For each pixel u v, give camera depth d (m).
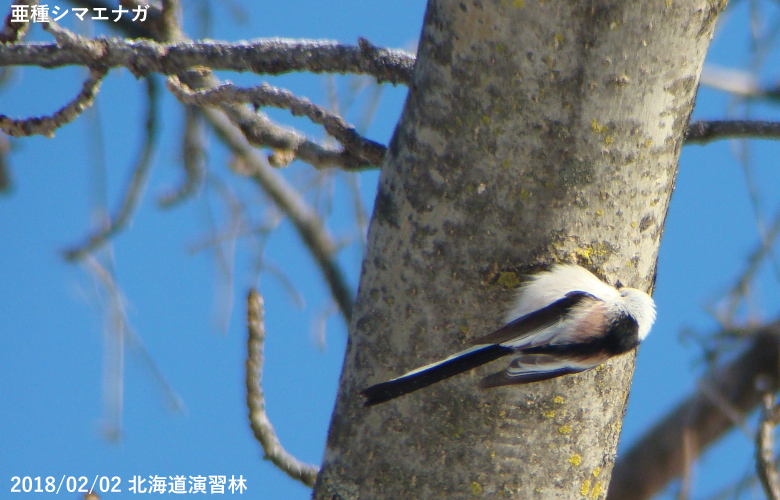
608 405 7.00
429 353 6.75
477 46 6.25
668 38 6.11
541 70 6.15
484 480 6.79
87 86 8.77
